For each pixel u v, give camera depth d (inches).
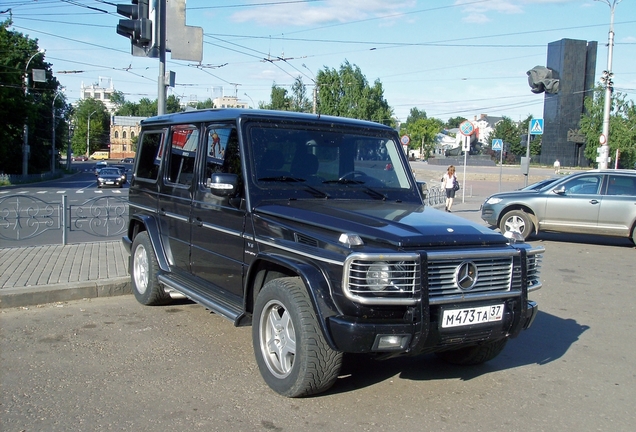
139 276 270.2
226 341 219.3
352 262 146.5
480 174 1867.6
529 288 172.1
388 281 147.8
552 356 217.8
